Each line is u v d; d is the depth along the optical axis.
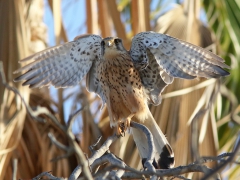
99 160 7.47
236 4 15.80
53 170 11.90
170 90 12.21
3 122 11.50
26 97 11.92
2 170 11.42
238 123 6.90
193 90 12.27
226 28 15.73
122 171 6.89
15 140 11.50
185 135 11.83
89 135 12.15
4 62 12.19
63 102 12.35
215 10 15.91
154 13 16.00
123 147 11.79
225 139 14.98
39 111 5.74
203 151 11.93
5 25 12.57
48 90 12.89
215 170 5.34
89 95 12.76
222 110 14.85
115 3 13.49
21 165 11.87
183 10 13.53
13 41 12.41
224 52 14.94
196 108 12.09
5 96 11.73
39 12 13.88
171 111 12.02
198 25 13.44
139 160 11.70
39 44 13.55
